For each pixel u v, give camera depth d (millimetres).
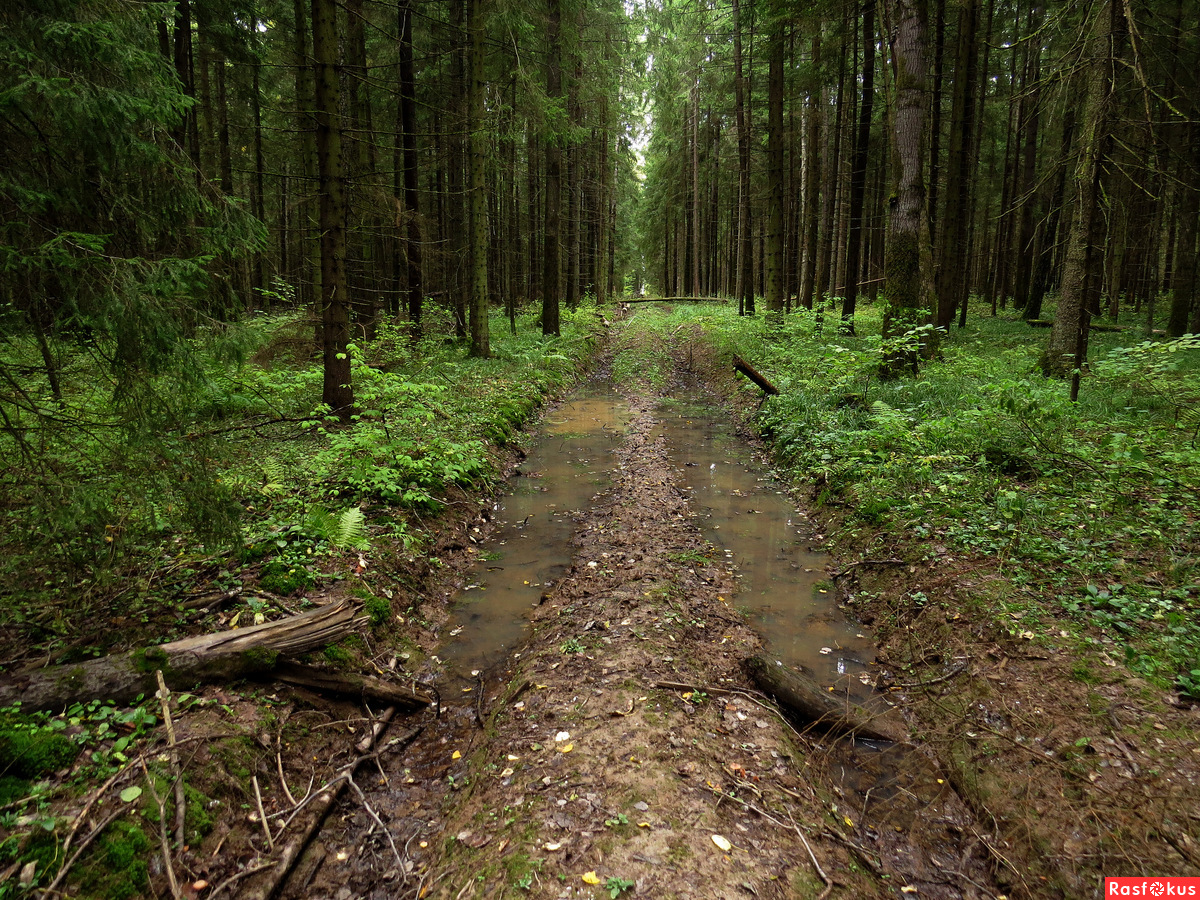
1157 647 3904
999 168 26812
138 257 3596
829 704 4219
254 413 8164
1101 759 3316
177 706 3512
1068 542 5219
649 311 33625
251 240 4316
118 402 3561
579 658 4492
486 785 3490
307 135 12719
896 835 3334
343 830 3340
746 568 6418
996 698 3971
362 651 4547
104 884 2555
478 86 14125
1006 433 7352
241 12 13461
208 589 4594
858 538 6520
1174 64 12438
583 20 20734
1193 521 5207
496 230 27297
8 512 3119
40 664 3555
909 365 10961
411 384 8102
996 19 19016
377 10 15875
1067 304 9766
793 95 21484
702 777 3348
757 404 12797
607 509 7895
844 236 29516
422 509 6891
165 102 3748
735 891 2693
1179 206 13812
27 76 3168
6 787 2758
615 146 32438
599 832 2977
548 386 14734
